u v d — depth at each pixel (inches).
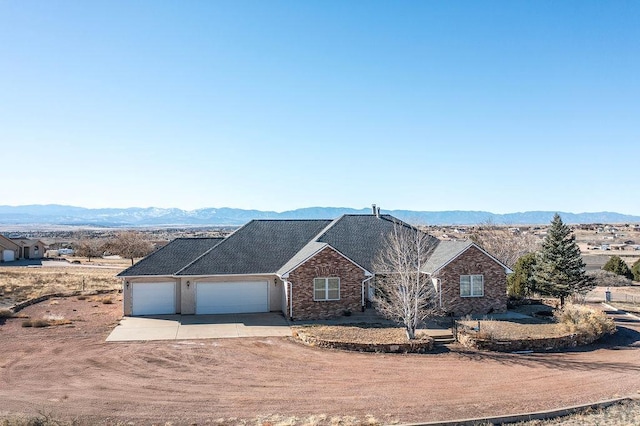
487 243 2118.6
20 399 660.7
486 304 1278.3
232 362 846.5
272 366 827.4
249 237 1417.3
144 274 1251.2
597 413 636.1
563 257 1407.5
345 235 1430.9
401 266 1075.9
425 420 603.8
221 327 1114.7
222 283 1286.9
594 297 1689.2
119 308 1348.4
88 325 1124.5
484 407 652.1
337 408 643.5
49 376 757.9
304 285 1205.7
